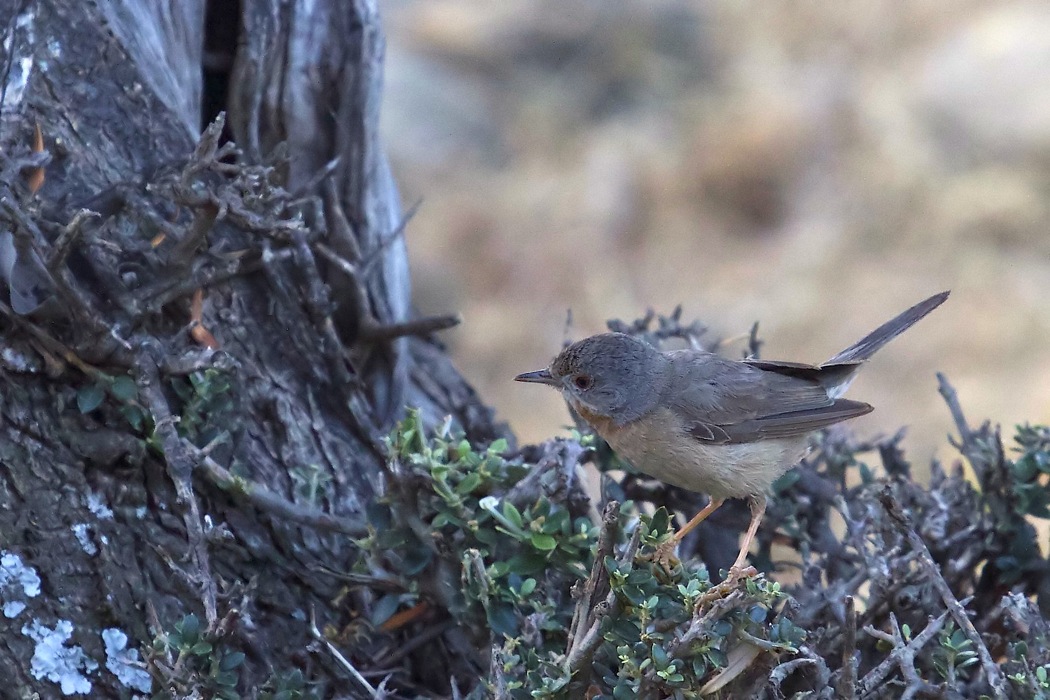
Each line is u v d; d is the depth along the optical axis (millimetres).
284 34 8445
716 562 8719
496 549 6953
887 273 20906
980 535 7562
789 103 24500
